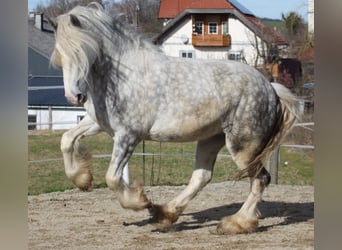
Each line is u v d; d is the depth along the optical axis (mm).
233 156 6352
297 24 26844
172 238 6176
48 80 29000
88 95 5949
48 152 15953
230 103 6160
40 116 26000
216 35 36094
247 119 6250
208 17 36281
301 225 6863
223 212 7668
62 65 5605
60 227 6680
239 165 6367
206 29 36312
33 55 33156
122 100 5883
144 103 5918
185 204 6465
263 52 27719
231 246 5812
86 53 5594
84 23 5691
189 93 6023
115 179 5926
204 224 6910
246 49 35219
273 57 27406
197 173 6562
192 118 6027
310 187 9836
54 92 26875
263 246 5816
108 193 9047
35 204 8094
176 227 6684
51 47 33844
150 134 6059
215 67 6242
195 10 35781
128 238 6168
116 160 5949
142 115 5930
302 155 14727
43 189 10219
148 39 6148
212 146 6559
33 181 11156
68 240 6062
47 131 22203
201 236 6273
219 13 35844
